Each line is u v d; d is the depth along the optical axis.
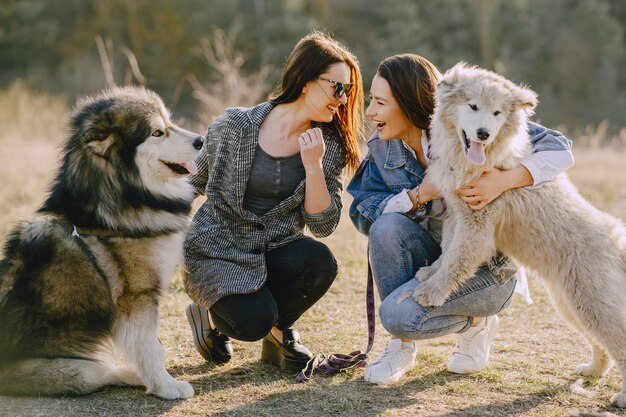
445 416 3.16
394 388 3.53
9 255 3.50
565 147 3.68
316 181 3.60
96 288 3.40
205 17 22.42
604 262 3.45
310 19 23.09
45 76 21.48
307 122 3.72
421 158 3.90
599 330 3.41
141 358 3.42
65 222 3.47
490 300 3.61
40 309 3.37
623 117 23.38
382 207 3.80
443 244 3.72
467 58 23.77
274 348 3.88
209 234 3.67
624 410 3.27
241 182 3.62
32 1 23.06
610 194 9.49
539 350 4.18
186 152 3.62
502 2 24.55
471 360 3.74
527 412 3.23
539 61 24.62
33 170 10.07
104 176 3.45
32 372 3.35
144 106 3.59
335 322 4.79
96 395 3.41
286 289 3.74
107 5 23.00
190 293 3.68
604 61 24.22
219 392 3.46
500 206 3.55
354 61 3.72
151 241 3.50
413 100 3.66
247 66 21.89
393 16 23.62
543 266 3.62
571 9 24.95
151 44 22.42
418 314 3.49
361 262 6.29
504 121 3.51
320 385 3.55
